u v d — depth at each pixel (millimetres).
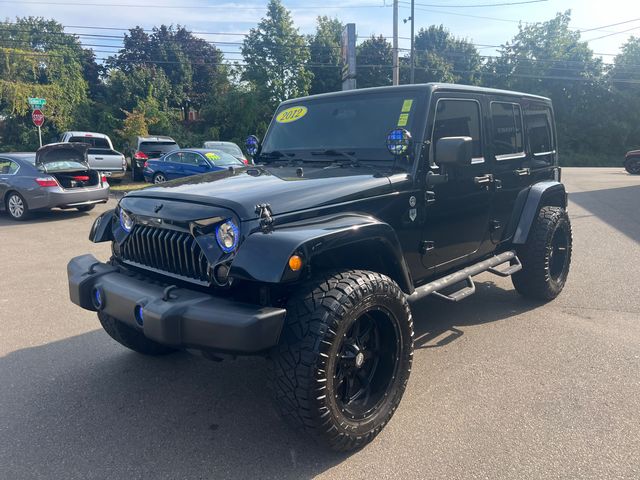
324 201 2873
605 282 5828
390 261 3041
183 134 32406
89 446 2840
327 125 3920
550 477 2504
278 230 2605
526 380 3518
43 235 8992
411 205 3375
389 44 44438
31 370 3785
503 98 4398
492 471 2564
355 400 2834
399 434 2914
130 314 2768
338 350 2568
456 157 3166
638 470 2547
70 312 5043
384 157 3504
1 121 29250
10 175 10508
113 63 45656
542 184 4938
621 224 9742
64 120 29297
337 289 2594
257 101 34688
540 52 49062
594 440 2807
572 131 48531
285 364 2506
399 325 2902
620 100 47750
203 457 2732
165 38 47625
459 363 3799
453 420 3039
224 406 3268
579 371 3639
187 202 2842
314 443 2840
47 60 29906
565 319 4676
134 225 3154
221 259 2619
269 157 4086
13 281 6160
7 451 2795
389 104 3658
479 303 5156
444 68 44188
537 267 4805
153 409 3234
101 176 11320
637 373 3598
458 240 3930
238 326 2359
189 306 2512
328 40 42719
